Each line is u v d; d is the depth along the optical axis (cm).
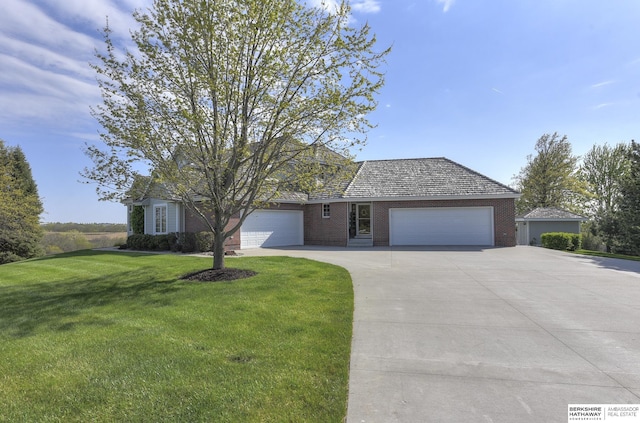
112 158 880
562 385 383
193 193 1003
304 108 867
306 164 1006
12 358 461
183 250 1848
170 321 605
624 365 432
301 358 445
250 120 923
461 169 2262
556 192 3812
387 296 787
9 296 855
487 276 1027
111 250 2111
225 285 874
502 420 318
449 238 2105
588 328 570
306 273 1041
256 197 1052
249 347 484
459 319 621
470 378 401
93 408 339
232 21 843
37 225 2888
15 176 3092
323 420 316
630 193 2409
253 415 322
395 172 2350
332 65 885
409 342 514
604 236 2619
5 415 329
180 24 852
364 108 866
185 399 350
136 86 872
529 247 1983
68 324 605
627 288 862
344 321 596
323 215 2262
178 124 860
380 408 339
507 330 563
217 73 861
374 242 2169
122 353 470
